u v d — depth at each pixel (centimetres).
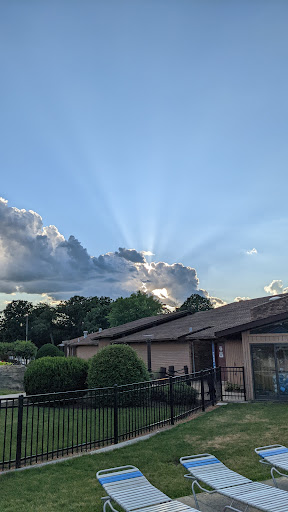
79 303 9806
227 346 2117
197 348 2530
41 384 1491
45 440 950
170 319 3506
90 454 837
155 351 2791
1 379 2375
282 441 896
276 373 1551
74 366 1565
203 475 573
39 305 10419
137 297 6981
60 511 560
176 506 476
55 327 9925
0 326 10275
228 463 764
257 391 1561
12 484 670
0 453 859
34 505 583
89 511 559
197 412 1303
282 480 664
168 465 763
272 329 1585
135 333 3300
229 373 2052
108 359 1419
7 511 562
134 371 1410
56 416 1240
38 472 728
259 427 1044
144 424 1088
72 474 715
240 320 2180
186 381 1334
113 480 541
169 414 1209
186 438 957
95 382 1398
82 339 4284
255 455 807
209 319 2742
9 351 4350
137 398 1357
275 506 473
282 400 1513
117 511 510
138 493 508
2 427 1095
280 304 1930
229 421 1136
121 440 953
